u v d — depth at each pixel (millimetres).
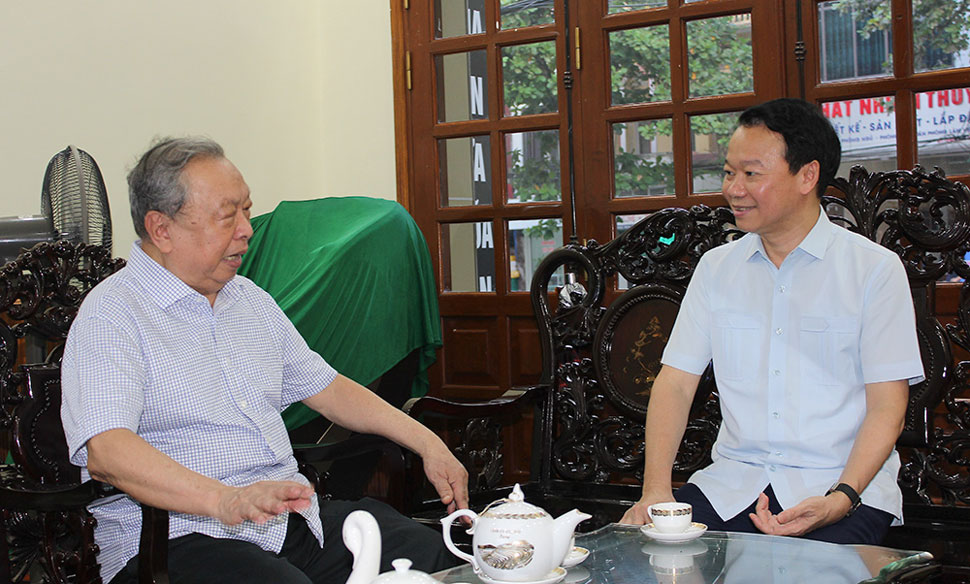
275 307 2135
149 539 1661
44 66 3309
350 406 2172
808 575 1521
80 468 2146
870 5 3242
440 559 1921
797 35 3324
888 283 2012
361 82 4254
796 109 2018
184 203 1818
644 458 2574
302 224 3254
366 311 2924
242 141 4035
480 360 3949
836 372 2051
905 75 3188
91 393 1722
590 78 3674
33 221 2658
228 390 1931
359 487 2893
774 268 2125
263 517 1547
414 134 4055
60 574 1915
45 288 2209
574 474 2646
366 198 3338
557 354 2721
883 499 1985
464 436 2523
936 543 2119
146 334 1827
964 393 2979
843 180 2373
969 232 2221
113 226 3527
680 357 2219
